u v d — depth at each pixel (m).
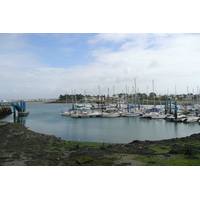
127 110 82.12
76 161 15.65
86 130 43.22
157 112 65.94
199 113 61.12
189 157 16.00
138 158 16.17
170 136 36.12
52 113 89.25
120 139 33.38
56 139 29.61
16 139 27.83
